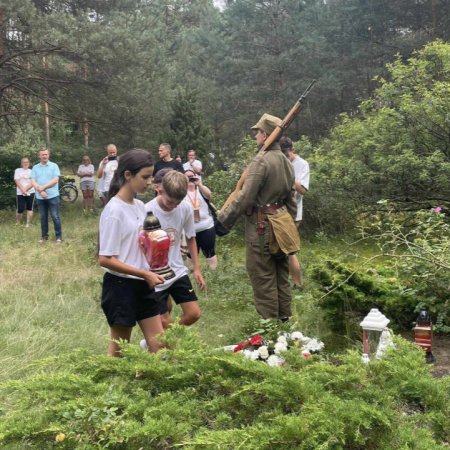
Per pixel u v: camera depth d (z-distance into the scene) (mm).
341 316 4969
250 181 4809
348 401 2424
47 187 11250
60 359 3088
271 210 4895
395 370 2689
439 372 3977
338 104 26500
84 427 2477
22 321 5664
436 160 8688
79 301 6539
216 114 26641
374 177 9469
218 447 2211
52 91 17891
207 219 7332
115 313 3709
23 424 2541
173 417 2537
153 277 3645
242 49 27016
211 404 2596
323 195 10305
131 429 2396
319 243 9812
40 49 16016
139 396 2695
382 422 2336
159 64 18406
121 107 17578
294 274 5398
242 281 7348
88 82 17188
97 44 15719
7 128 20750
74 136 25406
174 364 2926
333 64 25828
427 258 4945
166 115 18562
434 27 23562
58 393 2701
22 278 7738
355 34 25500
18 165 17656
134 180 3672
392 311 4906
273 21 26328
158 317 3898
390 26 25297
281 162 4906
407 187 9156
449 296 4809
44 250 10117
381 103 11117
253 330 4879
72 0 17516
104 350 4969
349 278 4945
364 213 10078
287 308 5102
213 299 6578
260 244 4879
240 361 2760
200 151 18438
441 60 9867
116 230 3623
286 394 2533
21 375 4312
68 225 14250
